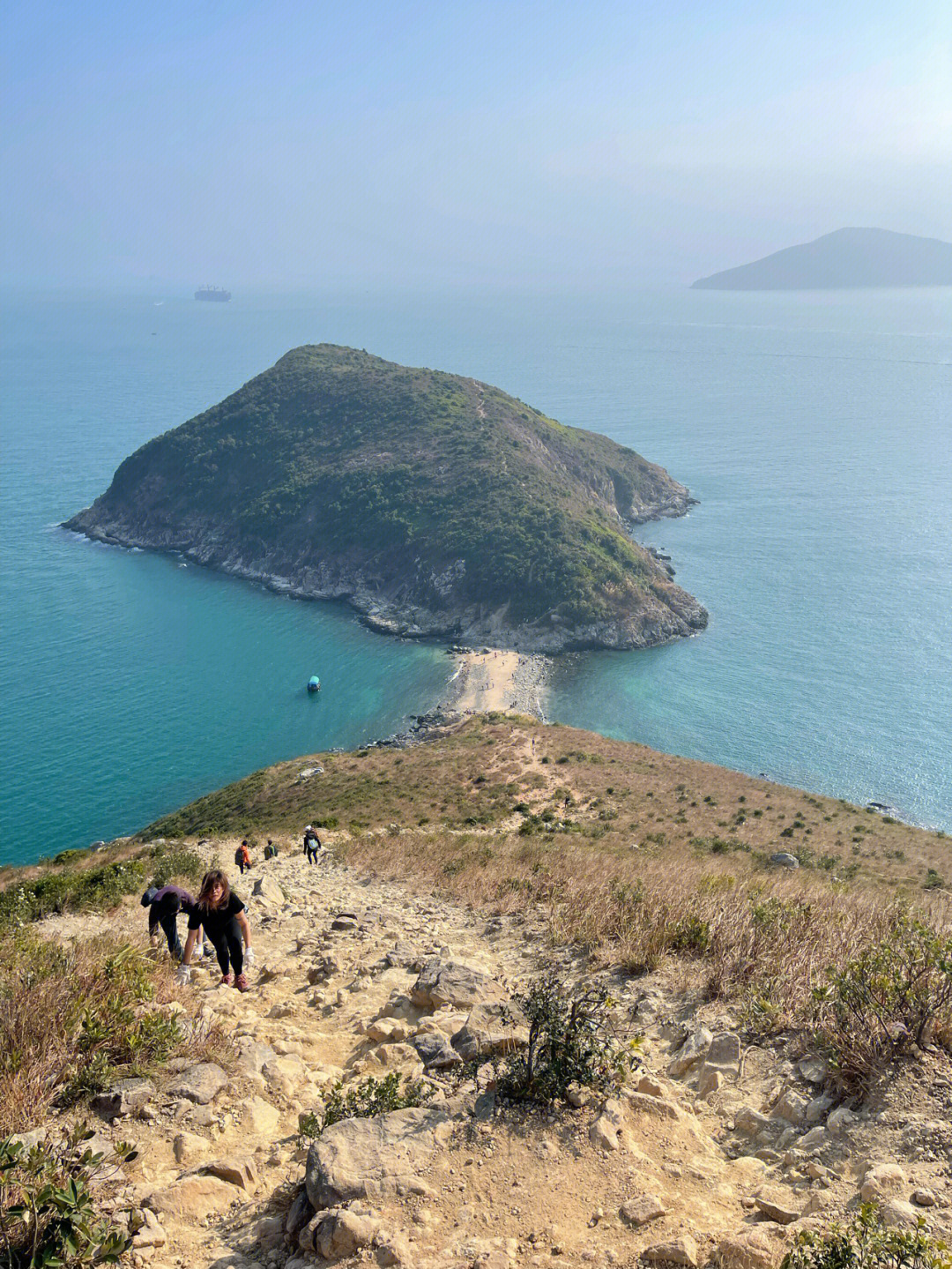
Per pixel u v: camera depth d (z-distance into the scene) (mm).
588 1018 6762
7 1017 7527
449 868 22531
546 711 126688
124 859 38125
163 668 145000
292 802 71688
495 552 161875
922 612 164500
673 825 62375
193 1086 6883
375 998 10023
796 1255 4207
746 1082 6660
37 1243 4656
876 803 104000
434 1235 4723
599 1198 4992
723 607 167750
